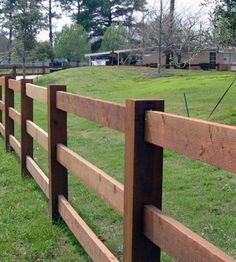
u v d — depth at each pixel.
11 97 7.71
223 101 11.75
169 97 14.12
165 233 2.20
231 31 11.69
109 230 4.07
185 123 2.02
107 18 59.75
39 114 12.65
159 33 28.75
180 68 31.27
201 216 4.43
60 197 4.22
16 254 3.64
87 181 3.34
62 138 4.28
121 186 2.71
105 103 2.89
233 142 1.72
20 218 4.40
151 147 2.42
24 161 6.02
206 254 1.87
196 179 5.66
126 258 2.54
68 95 3.83
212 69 32.44
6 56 36.84
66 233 3.98
